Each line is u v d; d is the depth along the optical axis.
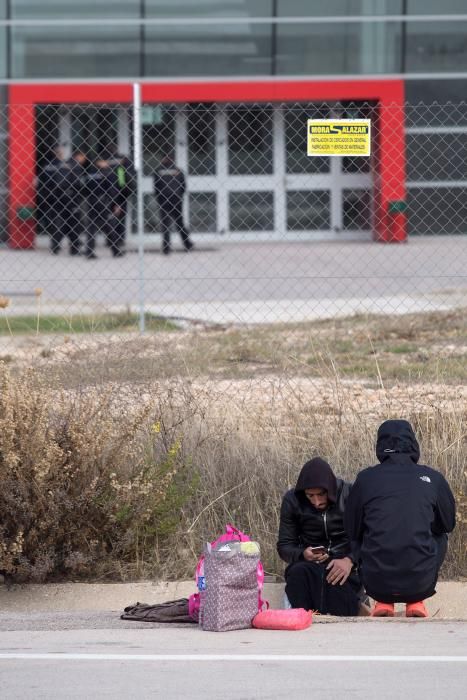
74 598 23.23
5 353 36.50
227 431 26.95
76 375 28.81
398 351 39.44
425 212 83.00
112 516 24.11
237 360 36.78
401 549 20.64
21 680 16.28
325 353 37.34
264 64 84.88
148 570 24.34
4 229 82.81
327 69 84.56
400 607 23.27
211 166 87.62
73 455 24.20
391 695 15.44
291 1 84.56
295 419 27.75
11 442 23.16
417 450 21.75
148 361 31.06
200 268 67.94
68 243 79.62
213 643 18.66
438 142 83.00
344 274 63.84
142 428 26.12
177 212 74.62
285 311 48.47
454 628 19.83
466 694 15.49
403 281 61.19
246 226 88.06
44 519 23.62
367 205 87.62
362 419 27.58
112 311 47.88
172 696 15.45
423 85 83.94
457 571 24.39
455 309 48.56
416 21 83.94
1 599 23.12
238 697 15.38
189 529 25.00
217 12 84.62
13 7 84.38
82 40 84.69
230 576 19.95
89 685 16.02
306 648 18.17
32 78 84.62
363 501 21.14
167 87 85.00
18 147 83.19
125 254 74.31
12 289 60.44
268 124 87.50
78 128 86.12
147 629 20.09
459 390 30.75
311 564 22.61
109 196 72.50
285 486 25.84
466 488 25.50
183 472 25.94
